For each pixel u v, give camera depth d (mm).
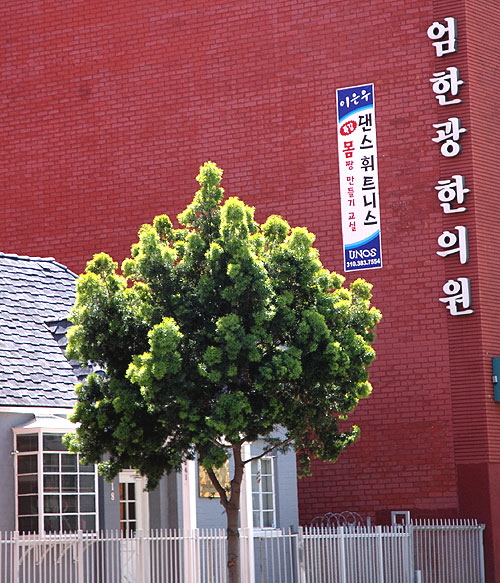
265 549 27594
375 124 35594
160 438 22625
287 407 22484
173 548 25797
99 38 39688
